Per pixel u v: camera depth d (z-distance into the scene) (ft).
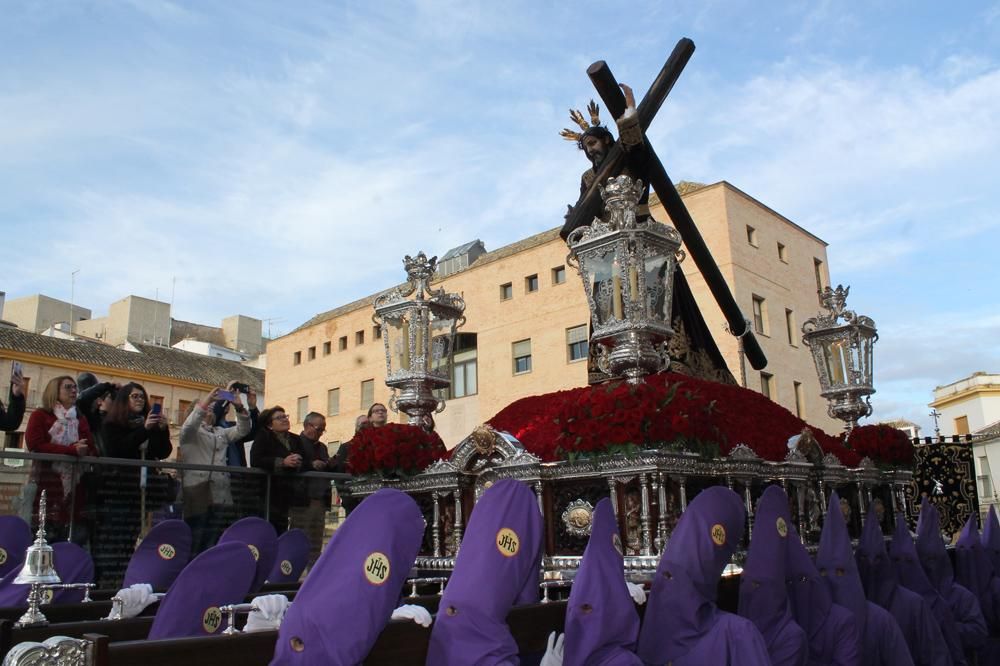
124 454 19.84
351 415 116.26
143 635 9.75
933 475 33.47
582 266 17.37
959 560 23.81
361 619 8.34
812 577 14.33
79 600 14.17
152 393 98.32
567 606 11.15
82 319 136.36
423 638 9.56
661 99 21.16
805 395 93.25
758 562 13.29
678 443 13.79
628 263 16.43
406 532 8.84
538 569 11.67
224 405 24.81
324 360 121.80
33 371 84.69
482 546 10.13
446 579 14.51
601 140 21.18
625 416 13.60
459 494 15.84
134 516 18.43
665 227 16.98
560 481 14.71
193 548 19.33
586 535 14.10
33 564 9.66
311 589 8.46
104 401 21.94
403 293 20.40
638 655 11.94
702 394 16.66
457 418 96.07
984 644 21.11
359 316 118.42
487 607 9.80
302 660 8.15
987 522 25.08
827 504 18.86
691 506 12.46
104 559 17.67
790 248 96.43
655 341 17.12
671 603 11.95
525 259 94.58
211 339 151.53
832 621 14.25
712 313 81.92
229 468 20.58
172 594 9.71
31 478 16.89
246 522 14.10
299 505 22.02
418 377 19.72
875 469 21.58
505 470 15.02
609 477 13.85
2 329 89.15
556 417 14.67
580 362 87.35
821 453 18.40
